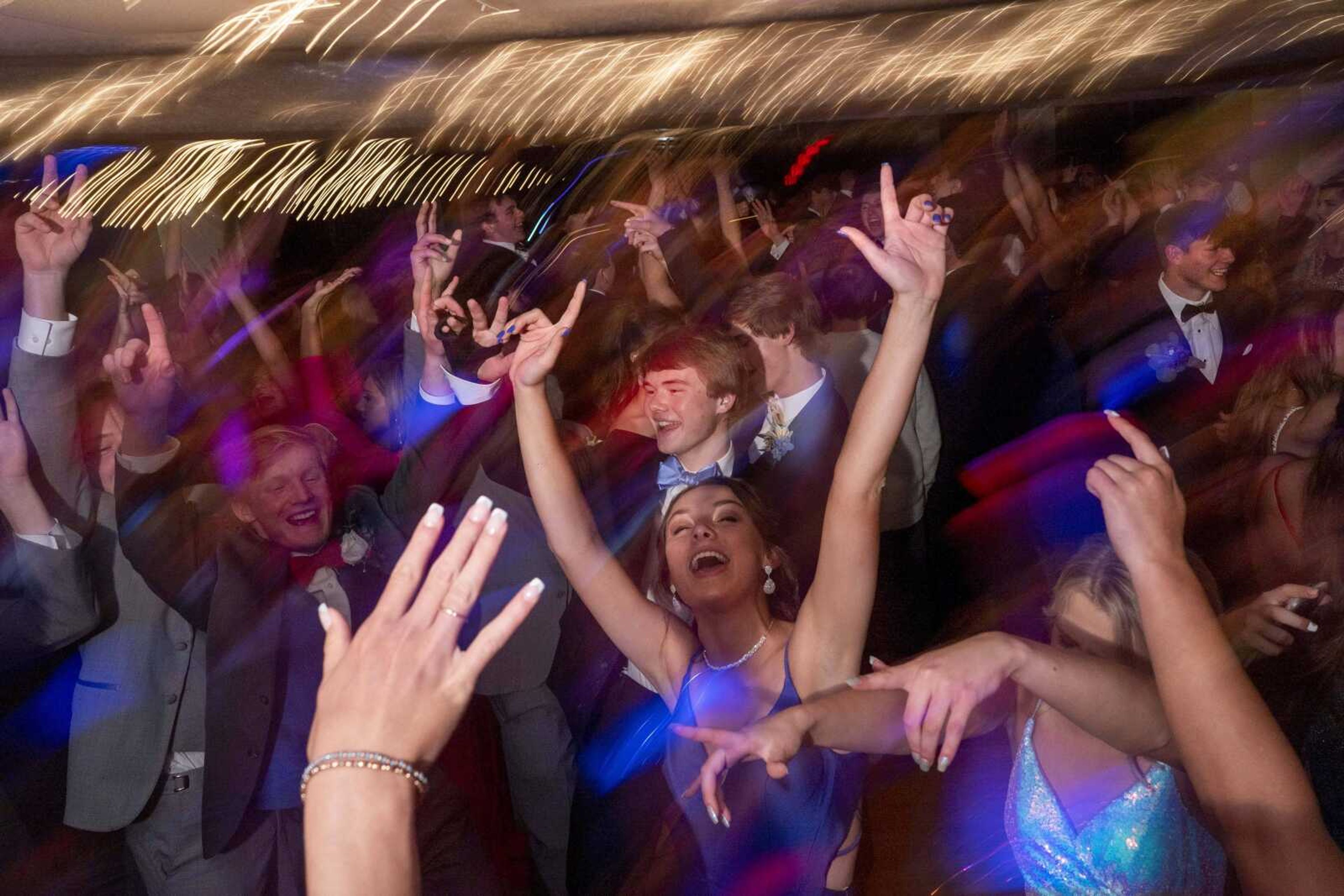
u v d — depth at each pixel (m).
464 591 1.10
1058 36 4.12
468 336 3.32
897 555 4.02
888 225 2.08
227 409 3.05
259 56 3.30
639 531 3.12
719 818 1.64
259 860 2.71
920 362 2.10
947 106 4.14
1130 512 1.39
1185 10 4.16
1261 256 4.55
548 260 6.02
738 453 3.26
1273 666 1.78
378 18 3.37
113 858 2.81
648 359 3.12
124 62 3.20
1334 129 7.46
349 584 2.82
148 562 2.67
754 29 3.88
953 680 1.50
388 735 1.05
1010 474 4.54
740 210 7.11
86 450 2.78
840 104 4.00
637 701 3.02
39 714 2.76
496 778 3.14
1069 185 7.53
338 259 6.16
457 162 6.30
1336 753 1.65
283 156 5.49
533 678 3.20
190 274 4.79
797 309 3.27
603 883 2.97
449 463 3.24
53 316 2.64
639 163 6.50
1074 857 1.89
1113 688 1.56
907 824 3.71
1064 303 5.00
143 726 2.73
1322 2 4.21
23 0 2.96
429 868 2.67
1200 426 4.38
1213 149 7.86
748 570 2.33
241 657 2.66
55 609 2.62
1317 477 1.91
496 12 3.60
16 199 3.04
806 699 2.21
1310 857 1.25
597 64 3.76
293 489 2.72
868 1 3.93
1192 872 1.86
